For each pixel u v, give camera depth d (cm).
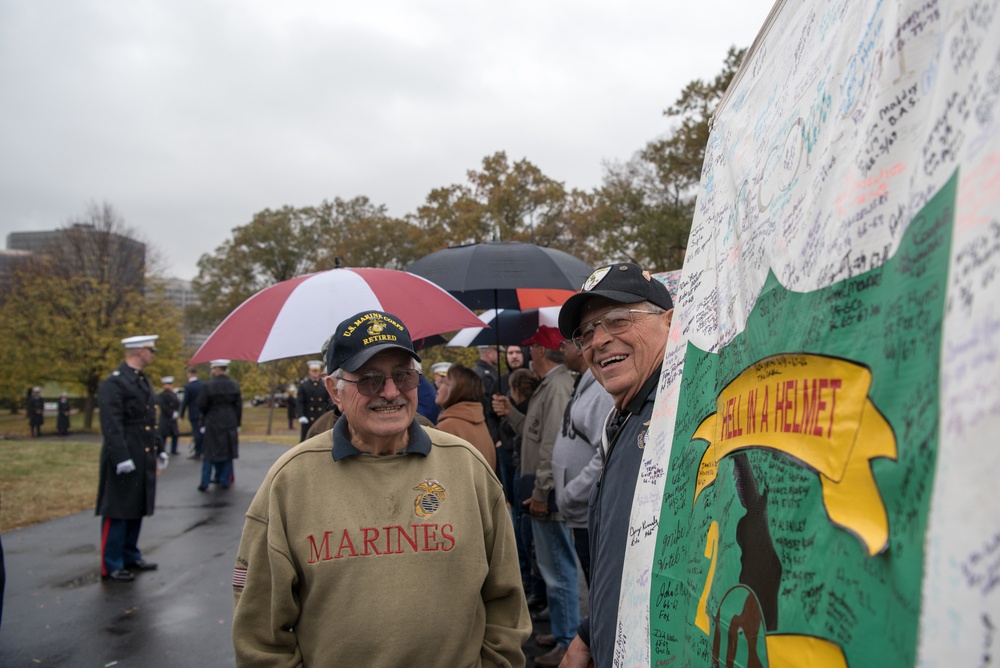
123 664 427
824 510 79
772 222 107
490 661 199
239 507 942
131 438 604
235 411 1123
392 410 193
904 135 76
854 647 70
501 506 210
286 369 2788
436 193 3453
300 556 185
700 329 136
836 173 89
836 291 84
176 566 646
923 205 69
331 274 356
